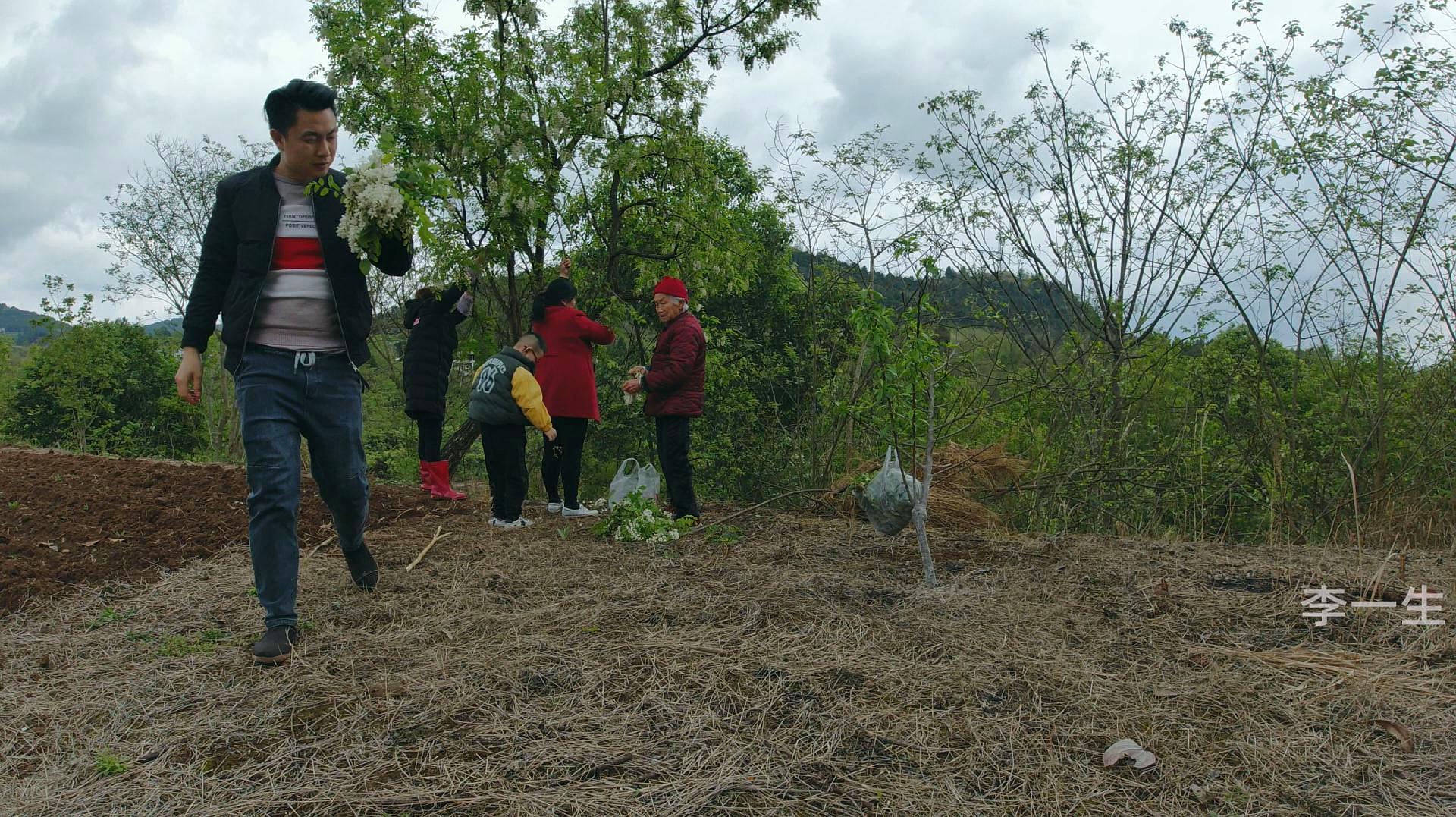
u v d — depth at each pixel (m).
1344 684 3.02
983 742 2.56
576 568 4.57
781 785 2.31
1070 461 7.47
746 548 5.13
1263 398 7.38
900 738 2.58
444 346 7.00
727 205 10.05
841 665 3.11
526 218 7.89
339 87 7.62
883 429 5.29
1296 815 2.21
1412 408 6.79
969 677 3.02
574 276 9.90
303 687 2.93
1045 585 4.22
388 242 3.41
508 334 8.83
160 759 2.44
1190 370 7.68
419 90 7.58
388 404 16.27
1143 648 3.37
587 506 6.98
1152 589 4.18
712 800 2.23
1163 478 7.25
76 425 16.86
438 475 7.00
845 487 6.88
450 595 4.00
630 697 2.85
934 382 4.38
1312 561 4.93
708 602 3.87
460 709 2.75
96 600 4.06
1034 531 7.14
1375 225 6.69
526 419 5.86
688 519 5.62
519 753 2.46
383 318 11.65
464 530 5.74
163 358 18.48
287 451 3.29
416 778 2.33
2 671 3.12
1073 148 8.03
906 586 4.18
